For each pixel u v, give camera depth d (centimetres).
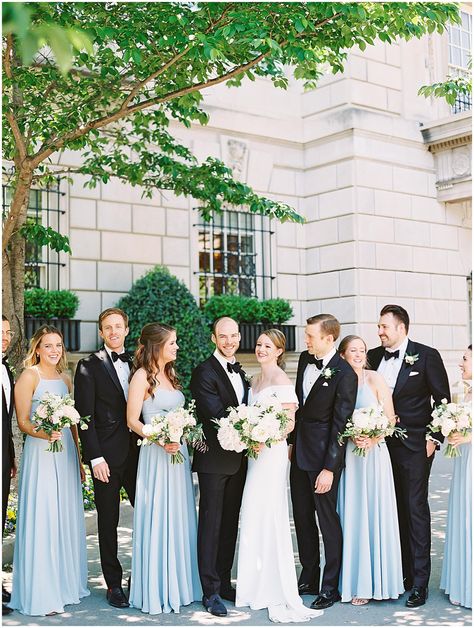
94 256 997
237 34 566
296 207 1204
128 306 967
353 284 1123
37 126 689
